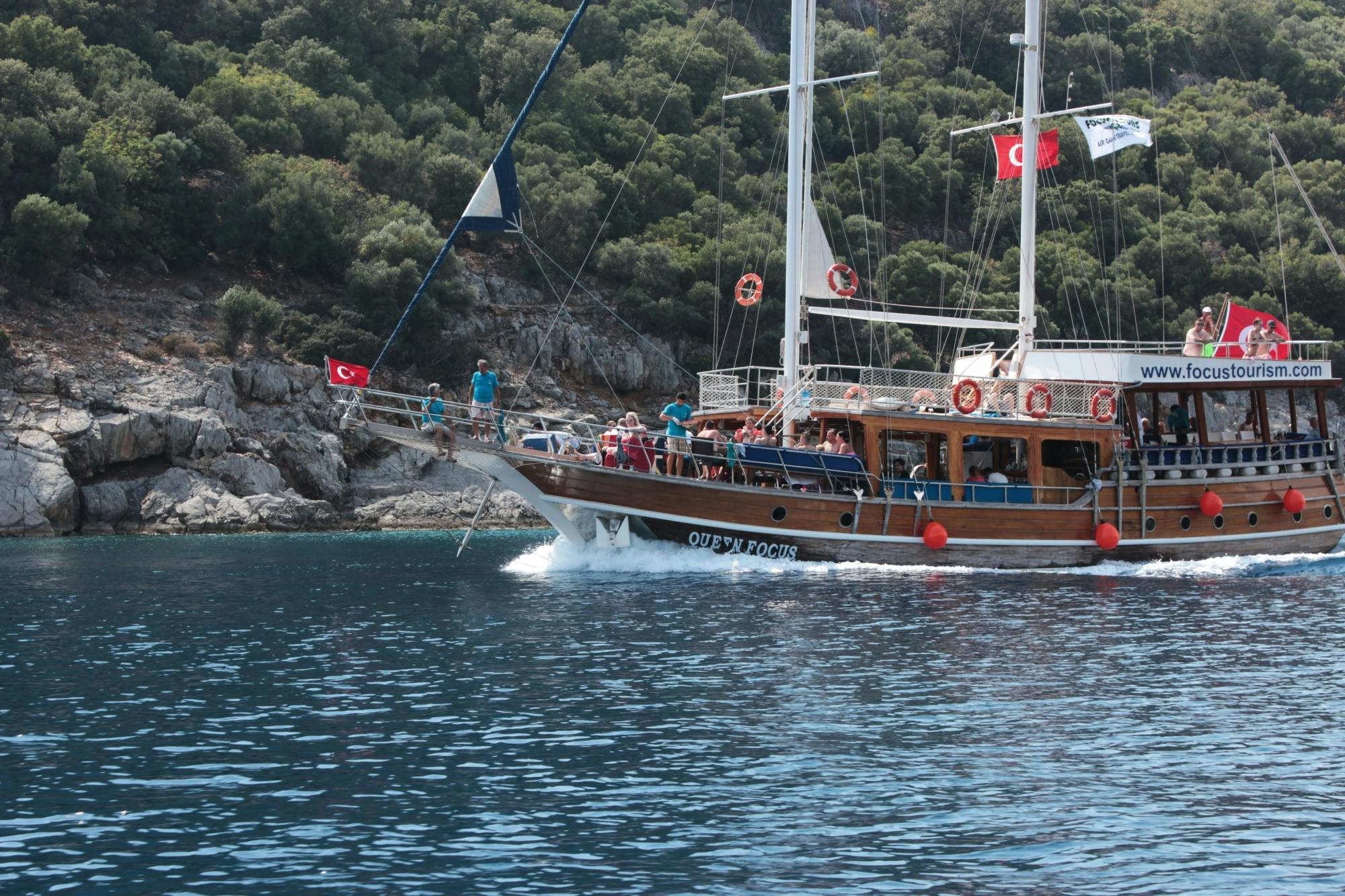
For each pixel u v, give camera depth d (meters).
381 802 14.52
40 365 59.44
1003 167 41.78
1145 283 93.25
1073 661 22.11
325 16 96.88
